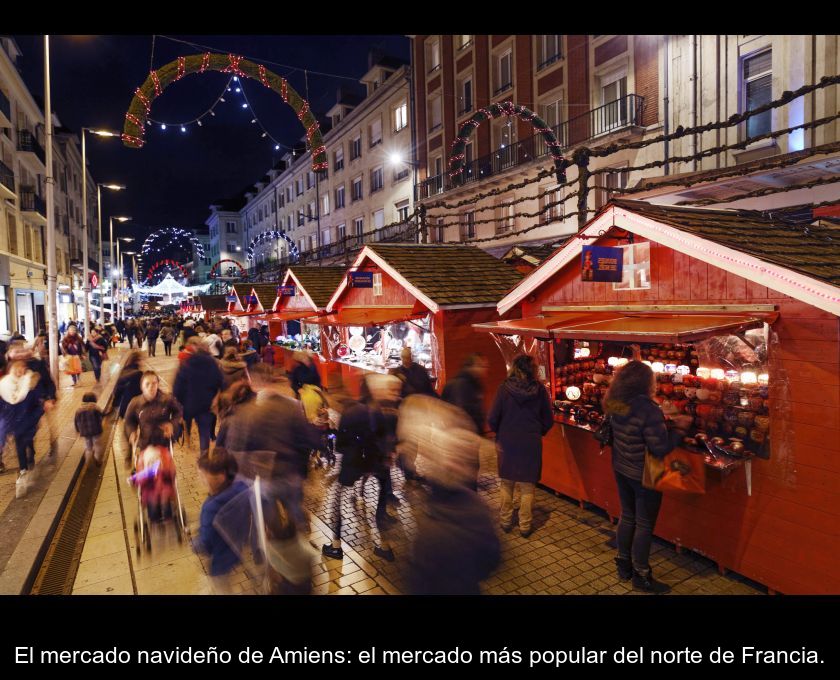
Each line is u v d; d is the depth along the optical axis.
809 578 3.89
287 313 16.70
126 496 6.90
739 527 4.33
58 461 8.05
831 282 3.69
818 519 3.83
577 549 4.98
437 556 3.41
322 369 13.68
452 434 3.63
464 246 11.57
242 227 66.75
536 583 4.44
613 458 4.42
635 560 4.29
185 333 13.08
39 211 29.09
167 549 5.23
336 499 5.11
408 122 27.80
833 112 11.21
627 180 16.09
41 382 7.41
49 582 4.82
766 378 4.16
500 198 21.56
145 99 8.34
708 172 9.17
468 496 3.54
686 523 4.75
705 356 4.75
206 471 3.92
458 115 24.19
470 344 8.62
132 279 71.69
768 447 4.13
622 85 16.73
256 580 3.97
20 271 27.34
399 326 11.31
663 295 5.07
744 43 12.71
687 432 4.75
